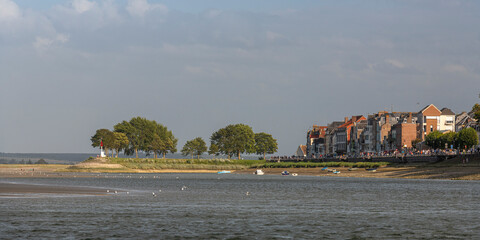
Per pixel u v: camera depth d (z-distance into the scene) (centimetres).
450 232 6481
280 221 7231
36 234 6031
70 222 6850
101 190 12575
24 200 9419
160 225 6756
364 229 6644
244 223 7019
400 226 6900
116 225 6700
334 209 8769
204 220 7238
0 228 6341
